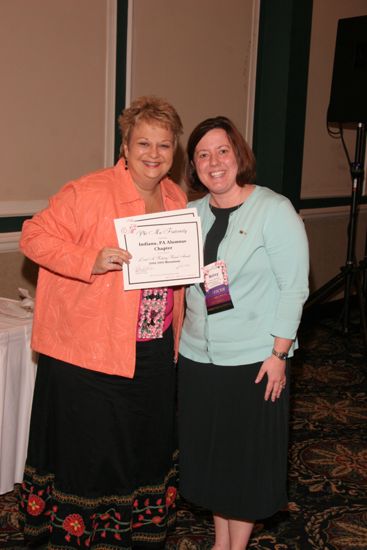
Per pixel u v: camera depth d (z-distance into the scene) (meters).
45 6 3.36
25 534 2.17
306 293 1.95
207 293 1.98
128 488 2.09
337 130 5.64
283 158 4.84
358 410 3.84
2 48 3.22
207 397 2.05
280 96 4.79
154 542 2.22
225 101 4.62
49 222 1.97
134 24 3.87
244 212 1.97
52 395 2.05
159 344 2.08
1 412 2.36
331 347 5.04
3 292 3.47
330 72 5.42
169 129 1.92
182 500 2.71
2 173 3.34
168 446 2.21
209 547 2.40
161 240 1.92
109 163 3.86
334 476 3.00
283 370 1.98
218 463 2.06
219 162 1.96
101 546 2.13
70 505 2.05
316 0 5.07
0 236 3.36
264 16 4.75
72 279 1.99
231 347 1.99
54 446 2.07
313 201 5.52
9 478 2.50
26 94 3.37
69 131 3.61
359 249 6.16
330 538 2.48
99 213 1.95
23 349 2.43
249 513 2.04
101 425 2.02
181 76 4.25
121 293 1.95
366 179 6.05
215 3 4.38
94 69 3.68
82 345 1.97
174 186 2.22
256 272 1.96
